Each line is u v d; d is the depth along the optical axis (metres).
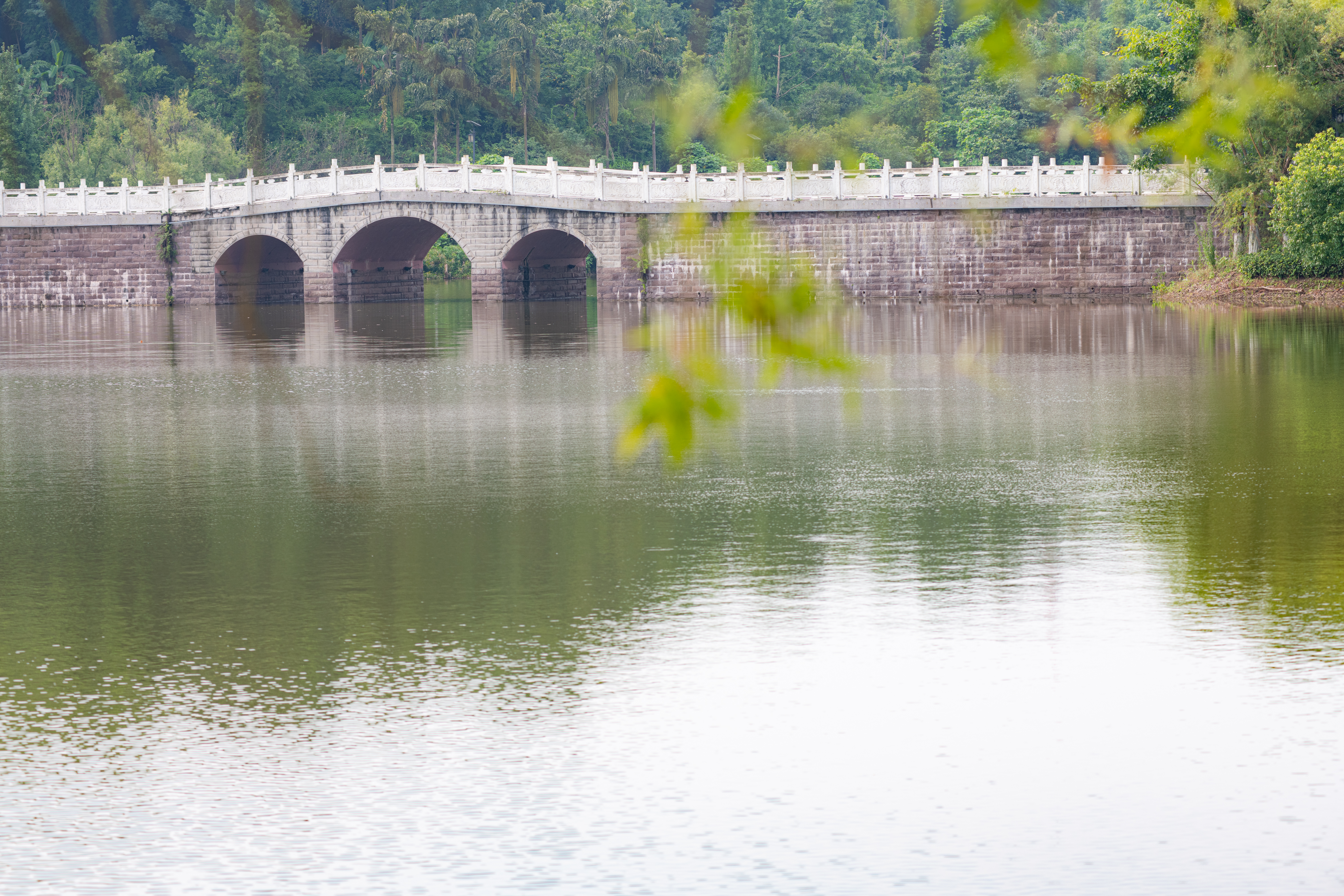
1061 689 13.47
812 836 10.48
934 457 26.30
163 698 13.45
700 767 11.73
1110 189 70.25
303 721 12.81
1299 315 57.53
